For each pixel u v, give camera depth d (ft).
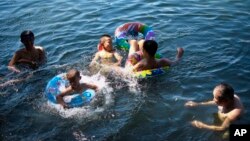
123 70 15.58
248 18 20.18
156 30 19.42
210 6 22.26
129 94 13.98
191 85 14.32
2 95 14.30
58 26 20.85
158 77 15.08
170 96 13.70
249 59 15.92
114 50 17.44
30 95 14.24
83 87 14.15
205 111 12.67
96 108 13.20
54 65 16.60
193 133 11.66
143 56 15.52
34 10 23.44
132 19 21.06
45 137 11.89
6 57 17.56
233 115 11.96
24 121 12.72
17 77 15.61
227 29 18.98
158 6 22.75
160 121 12.33
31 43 16.55
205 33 18.69
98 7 23.24
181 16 20.98
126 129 12.04
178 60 16.15
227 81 14.39
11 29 20.89
